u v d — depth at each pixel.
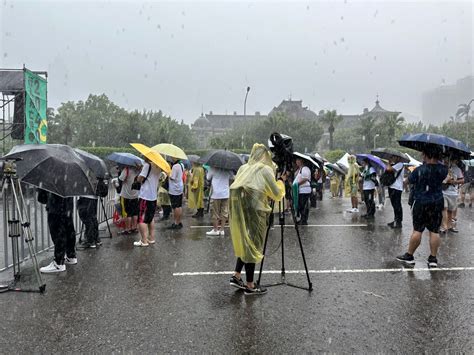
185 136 70.19
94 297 5.23
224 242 8.55
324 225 10.96
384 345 4.03
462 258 7.33
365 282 5.94
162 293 5.41
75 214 8.90
